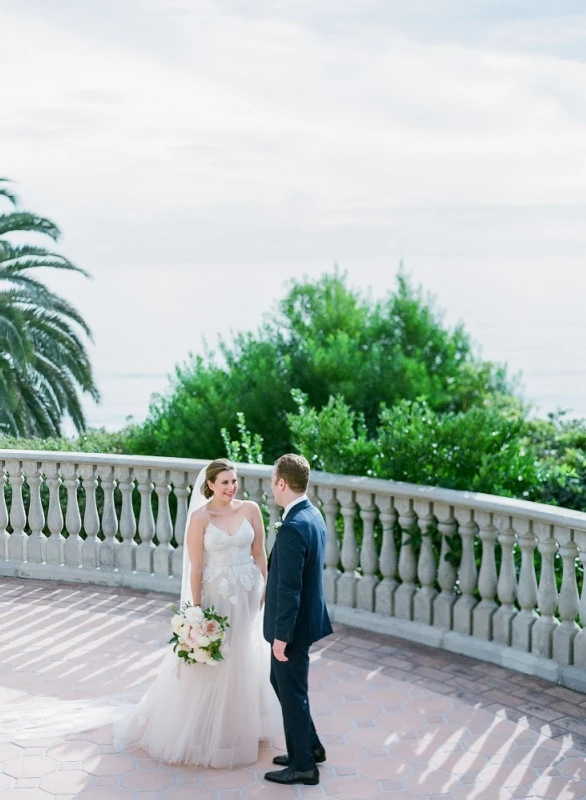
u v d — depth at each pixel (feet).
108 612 26.35
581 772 17.28
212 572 18.06
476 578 23.18
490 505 21.98
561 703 20.11
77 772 17.44
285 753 18.26
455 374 65.00
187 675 17.83
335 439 27.40
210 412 49.21
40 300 75.72
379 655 22.90
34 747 18.35
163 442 47.29
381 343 65.87
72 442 44.70
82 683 21.48
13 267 77.82
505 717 19.49
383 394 57.47
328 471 26.84
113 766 17.67
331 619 25.25
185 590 18.98
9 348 73.41
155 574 28.55
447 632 23.34
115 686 21.30
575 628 21.18
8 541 30.37
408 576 24.21
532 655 21.72
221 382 51.49
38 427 80.74
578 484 28.55
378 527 26.21
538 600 21.68
